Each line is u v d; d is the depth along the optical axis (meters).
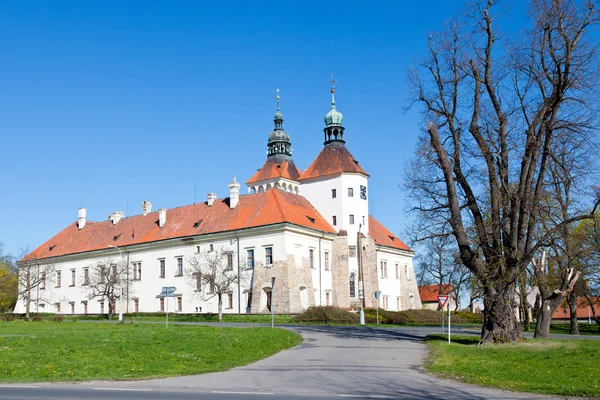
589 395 15.95
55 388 17.62
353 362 24.56
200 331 37.34
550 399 15.57
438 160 33.44
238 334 34.47
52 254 93.75
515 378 19.05
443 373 20.83
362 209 78.06
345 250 74.94
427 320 65.12
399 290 88.38
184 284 75.19
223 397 15.84
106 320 69.19
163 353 25.42
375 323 57.50
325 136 81.69
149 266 79.88
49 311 92.62
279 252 66.81
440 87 34.16
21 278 88.75
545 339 33.44
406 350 29.09
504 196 31.67
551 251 42.69
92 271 86.00
